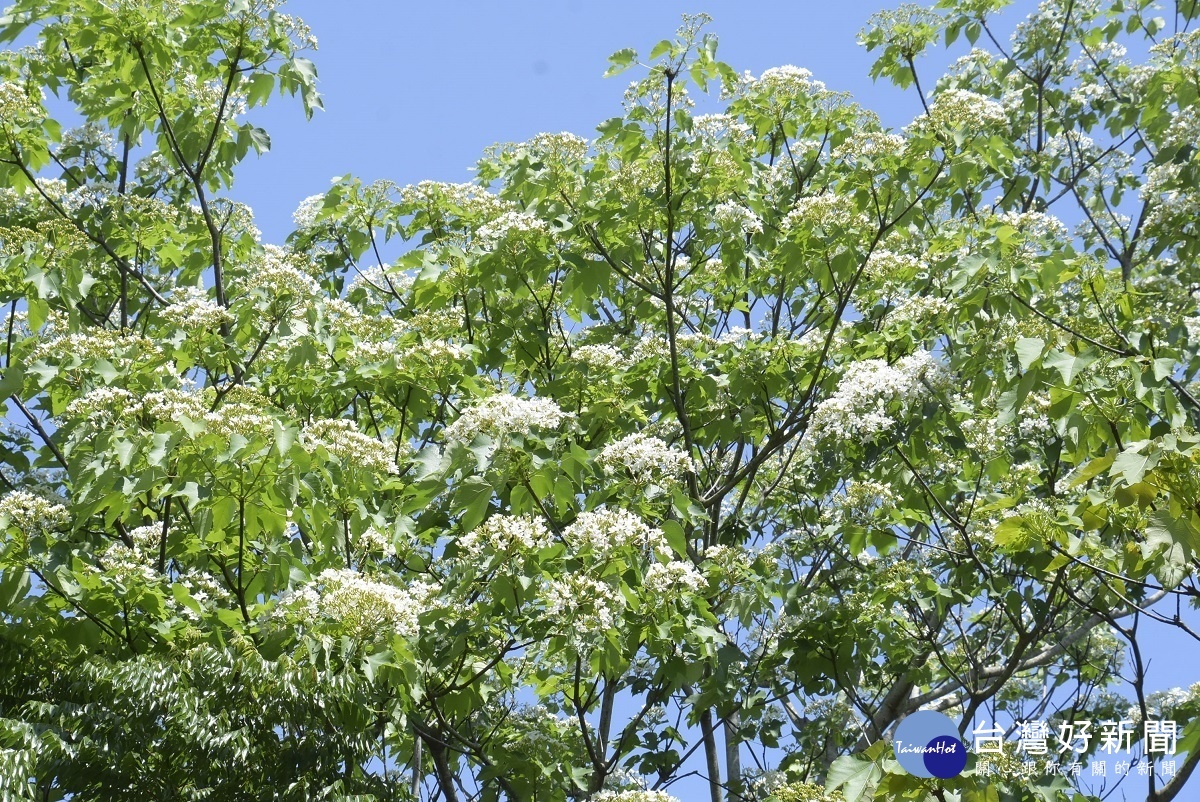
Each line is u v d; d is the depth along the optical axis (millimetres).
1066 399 6297
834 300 10297
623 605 6859
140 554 7355
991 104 8500
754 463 9484
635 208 9031
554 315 10523
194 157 9047
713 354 9648
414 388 8680
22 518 6812
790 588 8828
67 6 8578
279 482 6395
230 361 8047
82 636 6852
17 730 6055
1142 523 5641
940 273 9188
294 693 6352
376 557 8219
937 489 8781
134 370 7262
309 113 8805
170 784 6355
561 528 8000
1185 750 7188
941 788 4430
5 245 8430
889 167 8727
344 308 8797
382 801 6965
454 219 10352
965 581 9305
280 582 7152
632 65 8758
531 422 6730
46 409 9242
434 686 7375
